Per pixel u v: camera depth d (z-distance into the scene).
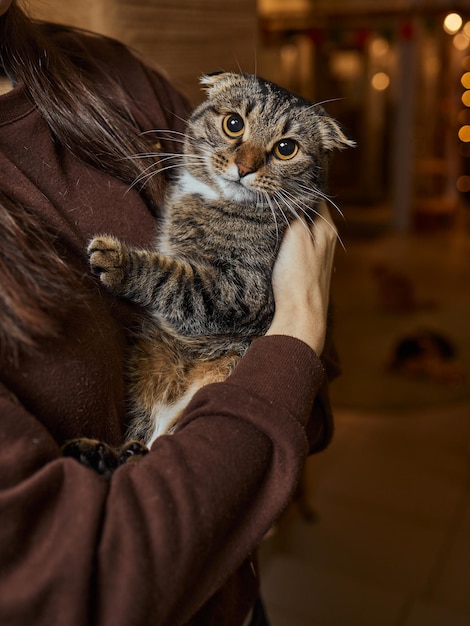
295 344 0.88
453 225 7.83
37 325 0.72
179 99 1.37
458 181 8.15
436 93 7.96
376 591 2.40
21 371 0.74
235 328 1.18
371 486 2.98
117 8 1.44
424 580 2.46
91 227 0.98
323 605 2.34
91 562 0.65
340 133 1.42
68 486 0.68
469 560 2.55
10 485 0.67
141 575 0.65
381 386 3.89
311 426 1.04
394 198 7.63
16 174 0.87
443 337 4.23
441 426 3.47
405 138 7.49
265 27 6.68
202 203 1.28
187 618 0.74
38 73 0.96
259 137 1.33
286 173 1.35
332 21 6.68
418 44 7.31
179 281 1.11
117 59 1.23
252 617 1.10
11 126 0.90
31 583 0.63
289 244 1.13
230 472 0.73
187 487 0.71
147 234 1.10
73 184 0.97
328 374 1.20
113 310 1.03
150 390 1.11
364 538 2.67
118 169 1.04
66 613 0.63
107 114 1.04
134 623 0.65
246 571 1.04
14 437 0.68
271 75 7.51
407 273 6.05
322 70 8.32
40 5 1.39
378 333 4.69
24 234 0.76
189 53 1.70
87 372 0.81
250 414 0.77
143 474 0.71
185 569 0.68
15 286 0.71
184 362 1.19
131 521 0.67
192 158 1.33
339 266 6.25
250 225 1.26
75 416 0.80
